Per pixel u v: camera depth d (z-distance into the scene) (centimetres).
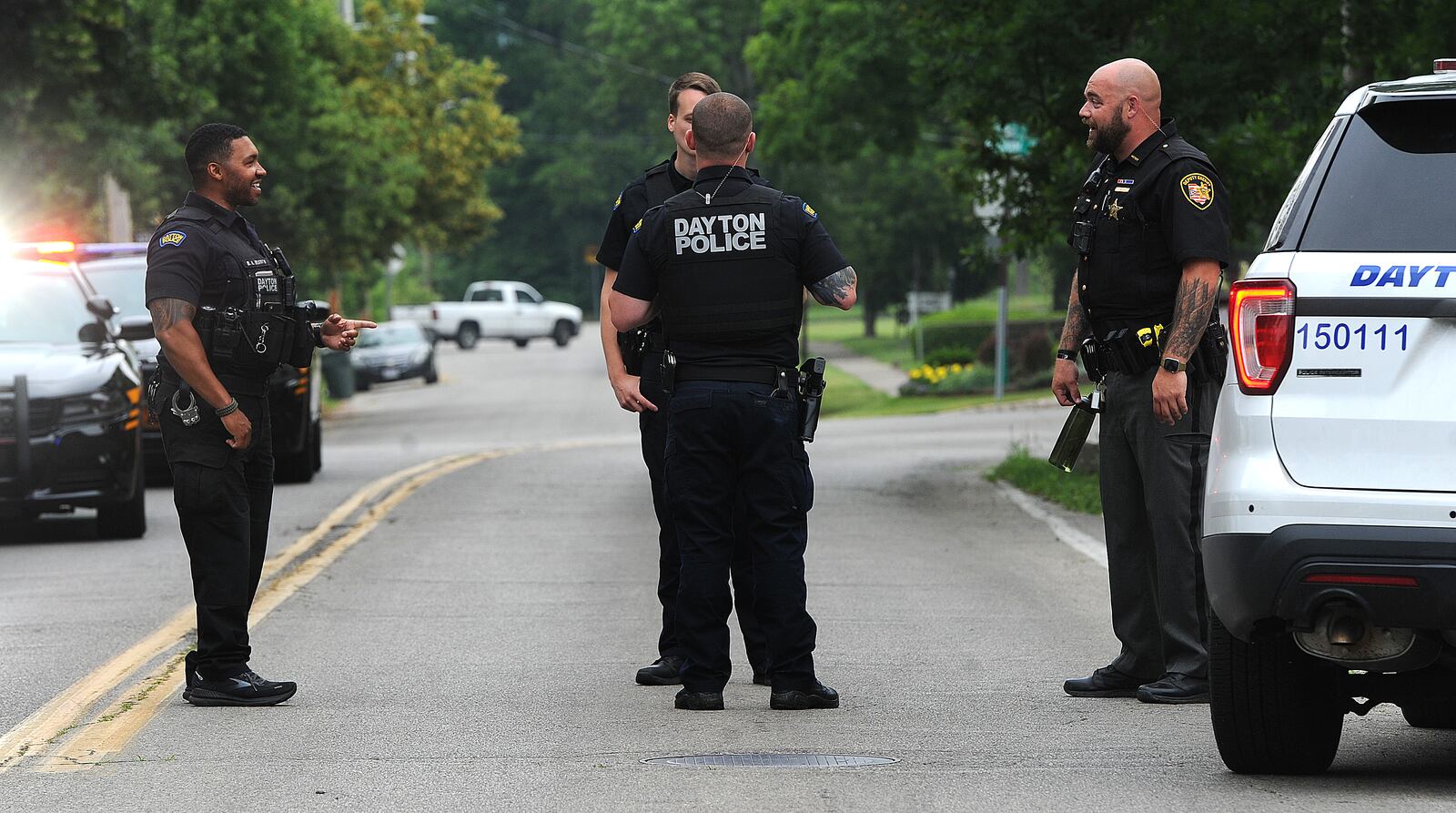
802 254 2119
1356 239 1644
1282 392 1656
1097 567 3531
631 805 1689
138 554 3844
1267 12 4425
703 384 2122
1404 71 4747
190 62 7331
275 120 10756
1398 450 1611
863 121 11969
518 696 2280
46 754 1973
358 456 6675
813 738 1997
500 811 1673
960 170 5259
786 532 2161
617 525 4244
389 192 12300
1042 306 17275
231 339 2220
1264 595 1642
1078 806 1670
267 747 1980
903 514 4500
